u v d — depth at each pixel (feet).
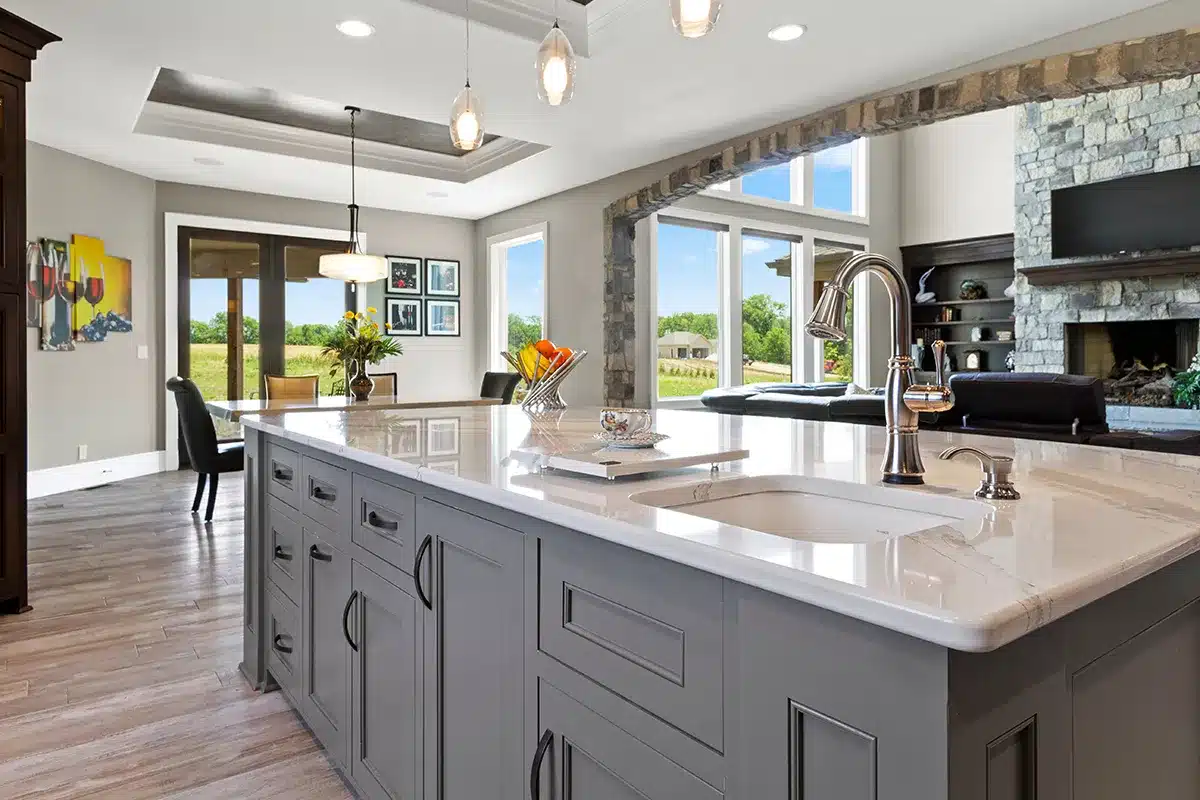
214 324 23.30
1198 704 3.37
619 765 3.27
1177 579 3.20
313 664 6.75
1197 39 10.77
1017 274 26.37
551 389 9.25
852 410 14.53
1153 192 22.77
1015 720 2.27
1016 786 2.30
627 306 21.57
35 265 18.38
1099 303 24.35
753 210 25.94
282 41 12.55
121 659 8.91
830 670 2.34
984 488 3.67
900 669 2.15
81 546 13.99
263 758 6.72
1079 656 2.59
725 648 2.73
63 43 12.60
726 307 25.13
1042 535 2.87
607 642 3.34
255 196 23.75
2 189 10.46
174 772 6.47
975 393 13.83
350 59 13.25
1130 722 2.90
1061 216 24.89
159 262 22.34
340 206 25.32
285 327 24.48
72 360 19.53
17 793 6.13
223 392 23.48
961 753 2.06
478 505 4.31
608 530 3.17
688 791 2.89
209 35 12.33
